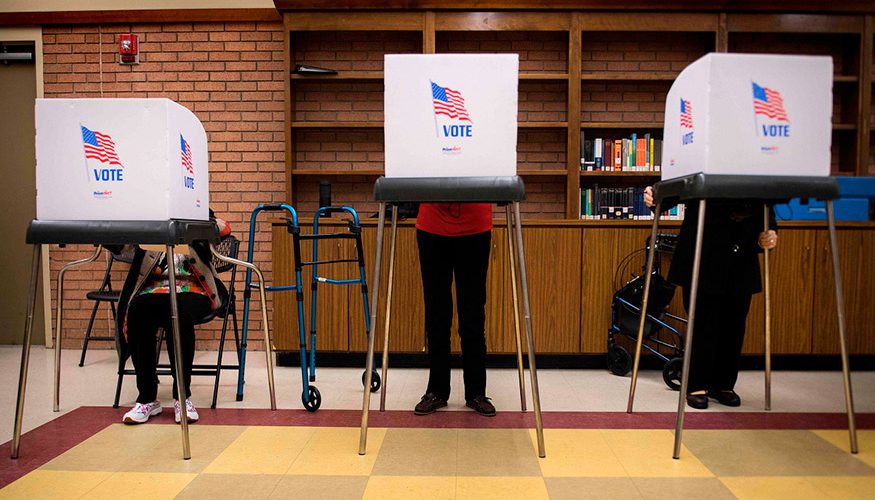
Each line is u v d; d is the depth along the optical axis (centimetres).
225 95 408
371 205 415
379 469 183
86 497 163
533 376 192
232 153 411
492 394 279
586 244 339
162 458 192
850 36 399
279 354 350
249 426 226
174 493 165
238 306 408
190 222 204
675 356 302
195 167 217
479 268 240
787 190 193
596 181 414
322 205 371
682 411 192
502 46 411
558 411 249
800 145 196
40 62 409
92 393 282
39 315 420
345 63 411
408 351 342
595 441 209
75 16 401
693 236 253
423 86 190
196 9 402
